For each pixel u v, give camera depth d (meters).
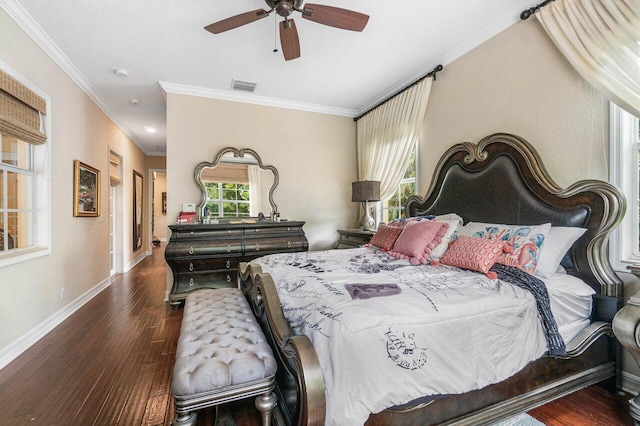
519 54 2.47
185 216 3.84
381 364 1.15
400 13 2.46
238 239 3.73
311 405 1.05
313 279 1.75
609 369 1.85
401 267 2.13
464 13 2.48
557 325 1.69
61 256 3.11
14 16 2.31
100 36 2.72
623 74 1.79
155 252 8.34
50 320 2.87
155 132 5.89
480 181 2.69
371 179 4.37
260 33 2.72
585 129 2.06
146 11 2.40
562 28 2.08
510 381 1.52
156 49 2.96
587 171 2.05
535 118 2.36
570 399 1.81
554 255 1.93
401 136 3.73
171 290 3.54
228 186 4.12
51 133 2.91
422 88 3.42
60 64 3.06
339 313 1.26
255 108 4.30
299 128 4.56
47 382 2.00
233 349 1.44
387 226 3.11
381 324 1.22
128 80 3.64
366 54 3.10
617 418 1.65
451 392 1.29
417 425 1.26
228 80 3.71
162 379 2.04
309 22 2.57
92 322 3.08
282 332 1.40
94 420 1.64
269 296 1.67
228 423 1.63
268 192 4.34
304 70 3.45
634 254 1.90
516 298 1.56
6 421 1.62
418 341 1.25
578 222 1.99
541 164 2.25
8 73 2.26
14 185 2.58
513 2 2.35
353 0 2.30
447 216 2.85
